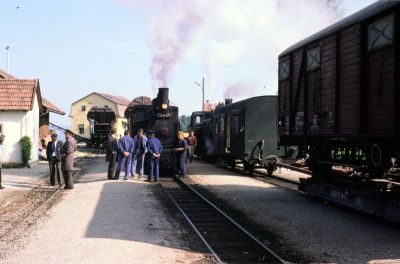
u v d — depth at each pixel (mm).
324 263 7996
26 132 26531
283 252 8781
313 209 13016
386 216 10148
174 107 22609
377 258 8180
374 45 10297
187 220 11367
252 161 22281
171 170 22281
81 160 34281
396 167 10773
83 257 8078
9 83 27438
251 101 22344
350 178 12883
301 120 14359
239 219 11930
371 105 10414
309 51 13820
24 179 20703
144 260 7961
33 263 7754
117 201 13906
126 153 19594
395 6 9484
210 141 31422
